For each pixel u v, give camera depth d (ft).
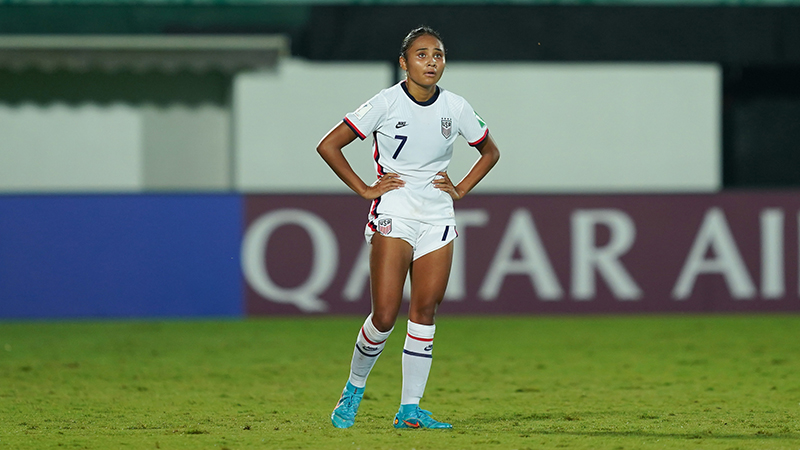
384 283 59.47
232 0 190.49
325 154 59.57
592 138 189.88
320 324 133.28
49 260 136.87
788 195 139.13
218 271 138.21
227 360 100.58
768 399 74.13
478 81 188.85
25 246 136.56
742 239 139.44
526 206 139.13
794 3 193.88
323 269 138.62
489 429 60.70
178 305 138.10
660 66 189.47
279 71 184.55
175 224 138.00
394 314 59.88
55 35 186.70
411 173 59.98
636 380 85.61
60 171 188.14
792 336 118.42
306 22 190.49
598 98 189.47
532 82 189.26
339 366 95.96
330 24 190.39
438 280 60.49
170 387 82.43
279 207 138.21
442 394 77.87
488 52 192.75
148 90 188.14
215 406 71.87
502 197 138.92
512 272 139.13
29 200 136.56
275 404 72.90
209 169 189.98
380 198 59.98
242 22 190.39
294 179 185.37
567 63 191.01
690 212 139.44
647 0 193.47
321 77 185.16
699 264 139.64
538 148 189.67
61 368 94.89
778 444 55.26
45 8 188.96
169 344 113.91
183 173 189.67
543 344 112.47
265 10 190.39
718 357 101.24
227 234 138.31
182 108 188.75
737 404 71.61
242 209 138.31
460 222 138.92
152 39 176.96
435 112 59.93
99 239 137.39
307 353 105.91
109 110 187.93
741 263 139.64
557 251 139.44
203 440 57.11
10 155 187.21
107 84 187.62
